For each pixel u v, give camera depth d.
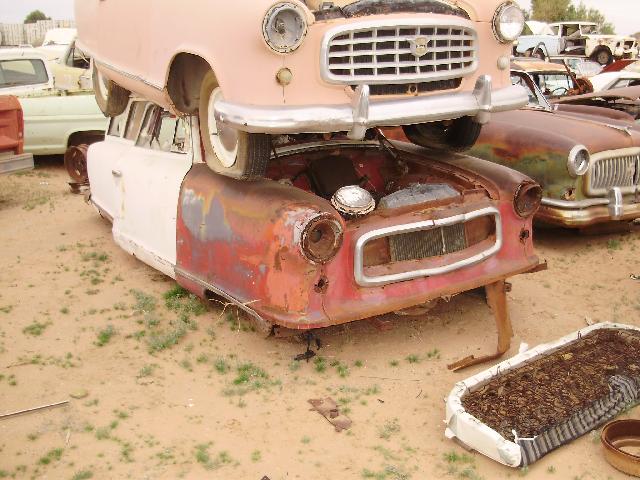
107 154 6.11
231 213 4.04
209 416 3.63
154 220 4.96
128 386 3.93
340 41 3.70
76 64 12.53
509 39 4.28
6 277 5.61
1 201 8.19
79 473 3.13
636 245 6.47
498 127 6.48
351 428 3.53
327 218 3.61
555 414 3.38
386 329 4.54
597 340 4.05
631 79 11.95
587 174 6.00
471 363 4.11
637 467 3.08
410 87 3.94
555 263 6.00
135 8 4.68
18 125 7.87
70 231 6.89
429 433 3.49
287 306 3.72
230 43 3.71
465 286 4.18
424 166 4.88
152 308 4.92
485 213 4.25
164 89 4.40
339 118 3.70
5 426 3.52
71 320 4.79
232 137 4.07
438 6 3.99
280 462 3.24
